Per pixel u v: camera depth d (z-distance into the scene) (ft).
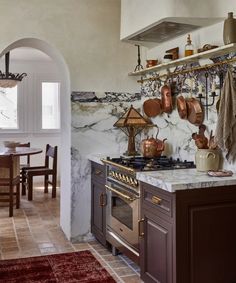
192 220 7.62
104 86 12.64
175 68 10.89
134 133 12.45
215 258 7.84
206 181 7.70
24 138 23.67
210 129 9.47
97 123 12.60
